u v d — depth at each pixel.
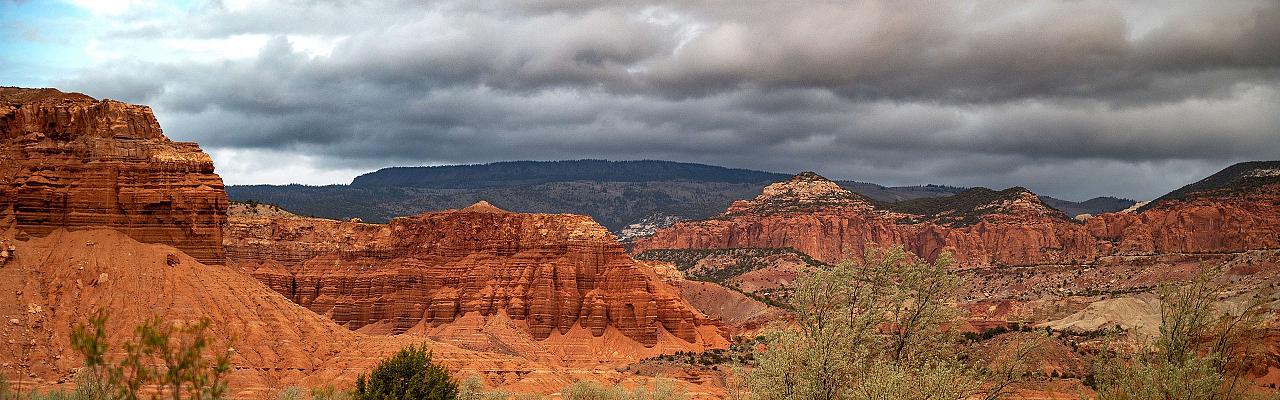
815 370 85.31
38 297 145.12
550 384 190.50
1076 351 177.88
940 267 94.25
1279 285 173.75
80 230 156.00
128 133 165.38
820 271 93.50
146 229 160.62
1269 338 107.12
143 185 161.75
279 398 131.12
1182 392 83.25
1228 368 89.06
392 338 182.88
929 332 92.69
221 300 155.50
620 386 177.00
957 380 87.06
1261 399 87.25
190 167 166.12
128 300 147.38
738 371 92.88
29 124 162.38
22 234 153.38
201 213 164.50
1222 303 95.44
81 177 159.00
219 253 166.00
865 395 82.75
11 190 156.12
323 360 159.00
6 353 135.88
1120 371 89.88
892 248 95.75
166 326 138.25
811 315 92.19
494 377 187.75
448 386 116.25
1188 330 87.00
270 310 160.75
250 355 151.25
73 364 137.88
